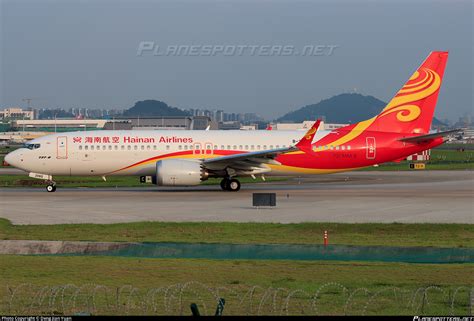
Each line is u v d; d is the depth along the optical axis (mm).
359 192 97125
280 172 99875
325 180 125750
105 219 66062
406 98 100875
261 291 36094
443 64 100938
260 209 74500
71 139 99188
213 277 39781
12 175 140750
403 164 192125
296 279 39219
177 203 81312
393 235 56000
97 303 33719
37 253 50906
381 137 100500
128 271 41719
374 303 33500
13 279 39188
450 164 183250
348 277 39781
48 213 71250
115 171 99938
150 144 99375
